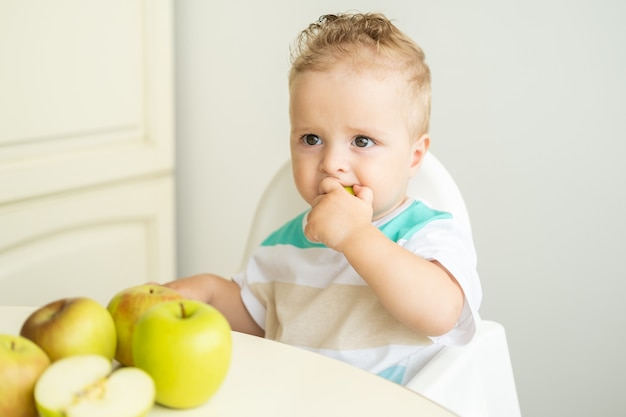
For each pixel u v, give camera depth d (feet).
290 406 2.21
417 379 2.98
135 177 6.18
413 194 3.80
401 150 3.48
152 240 6.48
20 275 5.65
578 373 5.18
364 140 3.42
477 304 3.38
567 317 5.13
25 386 1.96
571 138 4.83
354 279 3.56
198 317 2.16
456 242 3.42
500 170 5.12
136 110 6.10
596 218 4.87
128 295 2.41
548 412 5.37
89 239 6.06
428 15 5.13
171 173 6.46
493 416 3.42
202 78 6.30
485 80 5.03
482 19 4.95
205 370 2.11
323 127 3.43
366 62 3.38
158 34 6.06
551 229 5.04
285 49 5.81
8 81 5.24
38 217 5.62
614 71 4.60
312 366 2.47
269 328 3.90
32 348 2.04
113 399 1.88
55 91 5.52
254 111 6.08
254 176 6.23
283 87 5.88
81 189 5.85
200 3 6.15
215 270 6.68
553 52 4.77
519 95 4.94
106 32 5.76
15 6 5.17
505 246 5.24
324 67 3.41
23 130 5.39
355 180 3.44
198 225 6.68
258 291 3.95
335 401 2.25
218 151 6.38
